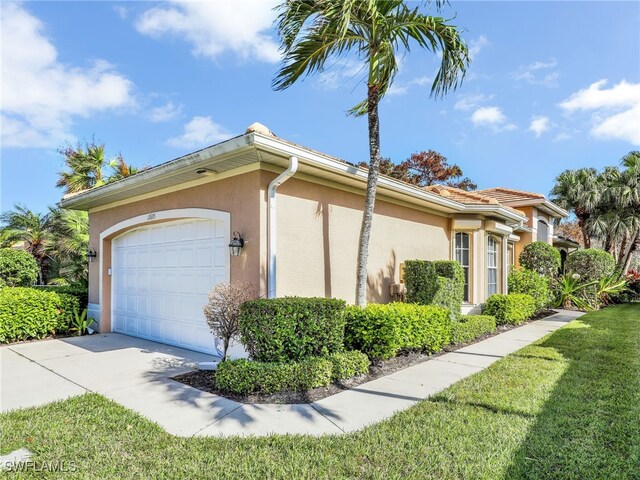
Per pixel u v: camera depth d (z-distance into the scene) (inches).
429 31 271.9
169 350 326.3
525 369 255.8
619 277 763.4
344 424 174.1
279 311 223.0
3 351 327.0
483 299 476.4
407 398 206.5
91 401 201.6
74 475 132.5
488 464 137.5
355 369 239.6
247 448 151.5
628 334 376.5
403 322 272.1
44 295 392.8
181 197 327.9
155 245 372.2
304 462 140.6
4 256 508.7
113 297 428.5
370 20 256.7
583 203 900.6
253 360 230.7
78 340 375.6
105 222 425.1
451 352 315.3
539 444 151.8
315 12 254.8
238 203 277.9
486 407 189.9
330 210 322.0
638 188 841.5
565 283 612.4
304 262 295.9
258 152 244.8
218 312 249.9
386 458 142.8
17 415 183.0
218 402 201.2
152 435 162.6
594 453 145.3
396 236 398.0
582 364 266.5
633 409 185.2
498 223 489.4
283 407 194.2
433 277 345.4
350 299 337.7
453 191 537.0
